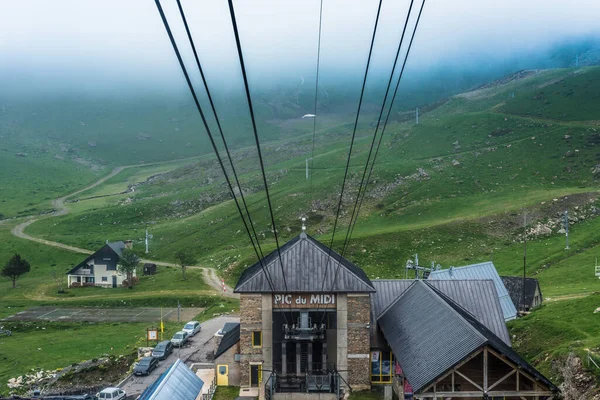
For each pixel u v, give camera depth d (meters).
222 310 122.94
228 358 61.72
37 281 172.88
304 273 60.38
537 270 145.62
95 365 82.31
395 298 64.56
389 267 160.25
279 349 60.03
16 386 76.44
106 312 134.00
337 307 59.47
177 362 51.06
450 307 51.41
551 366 56.66
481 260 160.75
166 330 107.31
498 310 60.78
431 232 181.00
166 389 45.12
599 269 133.50
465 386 45.91
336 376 56.75
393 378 59.28
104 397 61.09
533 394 42.59
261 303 59.88
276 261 61.44
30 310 137.88
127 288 154.88
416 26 16.89
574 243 164.00
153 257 198.88
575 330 65.00
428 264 160.75
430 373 43.19
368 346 59.41
